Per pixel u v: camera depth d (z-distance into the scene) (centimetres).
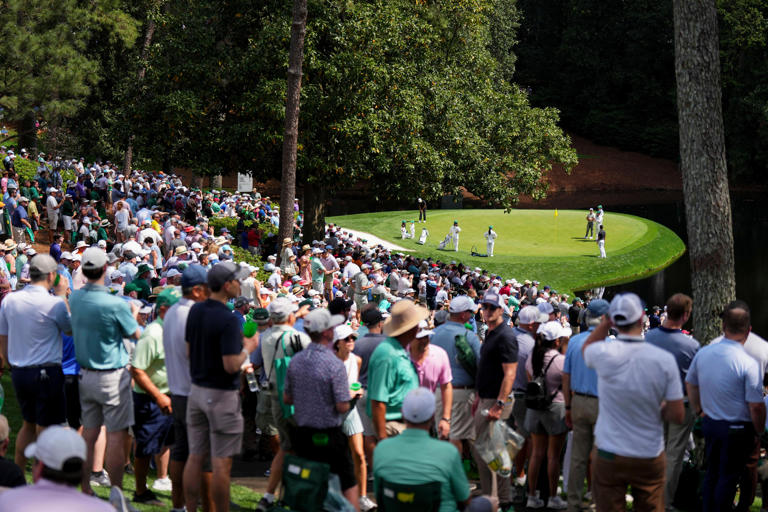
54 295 881
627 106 10275
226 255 2092
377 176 3506
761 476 950
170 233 2512
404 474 566
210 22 3344
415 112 3372
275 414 852
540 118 4859
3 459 608
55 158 4350
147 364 808
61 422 836
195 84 3222
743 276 5147
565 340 944
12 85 3053
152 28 5025
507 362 818
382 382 790
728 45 8825
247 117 3209
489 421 832
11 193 2900
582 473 854
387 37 3328
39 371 806
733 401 792
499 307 832
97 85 5059
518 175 4509
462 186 4231
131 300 984
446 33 4488
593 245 5272
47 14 3080
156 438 846
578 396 836
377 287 2325
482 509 550
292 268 2502
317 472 632
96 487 826
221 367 704
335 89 3145
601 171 9662
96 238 2831
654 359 629
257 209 3972
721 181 1188
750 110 8775
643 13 9694
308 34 3078
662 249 5347
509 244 5219
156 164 3431
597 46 10094
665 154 10062
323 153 3231
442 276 3506
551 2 10512
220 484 713
